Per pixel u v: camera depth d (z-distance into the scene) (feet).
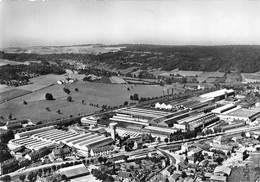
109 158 565.53
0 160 571.69
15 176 506.48
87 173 505.66
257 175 486.79
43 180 487.20
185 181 471.21
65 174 492.13
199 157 563.89
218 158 550.77
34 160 579.07
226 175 485.97
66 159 578.25
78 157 586.86
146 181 479.41
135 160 563.07
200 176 488.02
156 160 554.46
